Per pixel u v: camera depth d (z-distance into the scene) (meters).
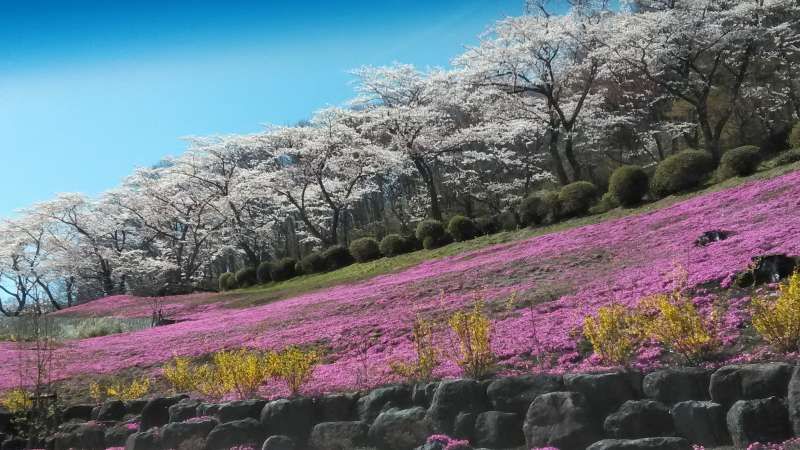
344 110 44.25
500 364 9.67
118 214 55.62
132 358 16.80
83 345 19.84
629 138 45.81
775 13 36.97
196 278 53.88
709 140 33.78
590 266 16.27
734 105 36.84
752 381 6.38
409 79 43.88
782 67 39.94
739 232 14.64
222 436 8.78
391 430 7.99
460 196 48.97
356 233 59.06
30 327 24.06
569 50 36.34
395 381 9.41
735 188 21.78
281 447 8.34
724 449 6.14
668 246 15.77
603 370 7.61
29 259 55.22
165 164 60.38
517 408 7.54
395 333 14.01
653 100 42.34
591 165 48.56
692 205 21.30
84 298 66.31
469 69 37.72
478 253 26.31
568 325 10.88
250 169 51.88
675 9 34.38
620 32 34.69
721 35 33.16
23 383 14.51
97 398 12.70
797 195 17.08
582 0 36.72
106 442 10.22
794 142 25.64
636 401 6.94
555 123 38.41
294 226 60.81
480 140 41.81
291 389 9.80
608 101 44.50
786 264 9.97
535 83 36.81
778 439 5.99
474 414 7.66
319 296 25.22
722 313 9.22
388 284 22.81
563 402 7.07
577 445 6.82
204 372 11.74
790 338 7.28
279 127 48.19
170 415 10.02
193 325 22.72
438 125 43.50
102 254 54.50
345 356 13.35
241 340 16.98
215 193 50.94
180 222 55.25
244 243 52.28
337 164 46.44
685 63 35.38
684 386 6.82
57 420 11.40
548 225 30.20
